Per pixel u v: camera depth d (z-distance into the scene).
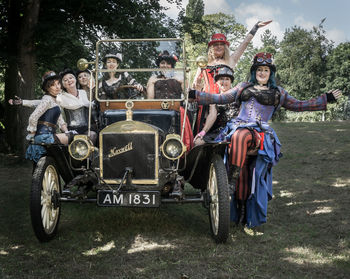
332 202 4.99
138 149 3.61
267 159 3.96
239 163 3.81
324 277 2.85
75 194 3.62
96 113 4.58
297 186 6.03
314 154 9.09
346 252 3.31
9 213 4.79
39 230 3.50
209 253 3.34
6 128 10.63
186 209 4.89
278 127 16.44
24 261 3.19
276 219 4.40
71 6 11.03
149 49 4.33
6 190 6.29
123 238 3.74
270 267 3.04
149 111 4.14
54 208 3.71
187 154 3.74
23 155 9.70
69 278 2.86
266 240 3.67
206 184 4.09
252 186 3.91
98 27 11.66
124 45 4.32
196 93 4.18
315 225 4.12
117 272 2.96
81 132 4.89
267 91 4.10
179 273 2.93
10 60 9.95
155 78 4.31
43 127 4.38
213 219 3.72
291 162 8.25
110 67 4.32
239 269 3.00
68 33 9.73
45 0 10.57
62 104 4.80
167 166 3.67
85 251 3.42
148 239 3.72
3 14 11.41
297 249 3.42
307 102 4.08
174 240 3.69
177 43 4.35
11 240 3.72
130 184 3.57
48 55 10.57
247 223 4.08
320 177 6.62
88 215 4.59
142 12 11.84
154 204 3.52
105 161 3.62
